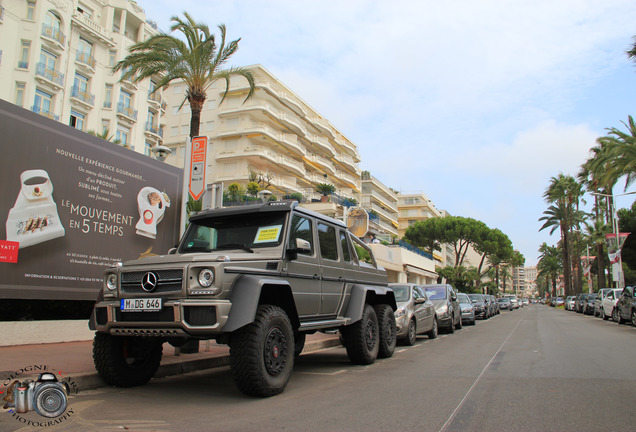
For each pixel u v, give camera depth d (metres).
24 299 9.43
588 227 52.22
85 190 9.98
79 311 10.63
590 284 52.62
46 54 35.31
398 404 5.27
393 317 9.66
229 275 5.25
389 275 36.06
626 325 20.75
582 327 19.23
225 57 17.20
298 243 6.04
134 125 42.12
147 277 5.37
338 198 47.59
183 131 53.12
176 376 7.08
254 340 5.22
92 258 10.04
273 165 53.06
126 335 5.66
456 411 4.96
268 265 5.83
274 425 4.34
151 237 11.52
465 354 10.07
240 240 6.45
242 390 5.37
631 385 6.44
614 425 4.45
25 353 7.72
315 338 12.23
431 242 65.19
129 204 10.98
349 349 8.20
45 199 9.20
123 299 5.45
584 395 5.78
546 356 9.66
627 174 30.67
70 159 9.72
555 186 54.22
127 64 17.05
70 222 9.64
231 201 35.56
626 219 44.59
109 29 40.53
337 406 5.14
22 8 34.03
